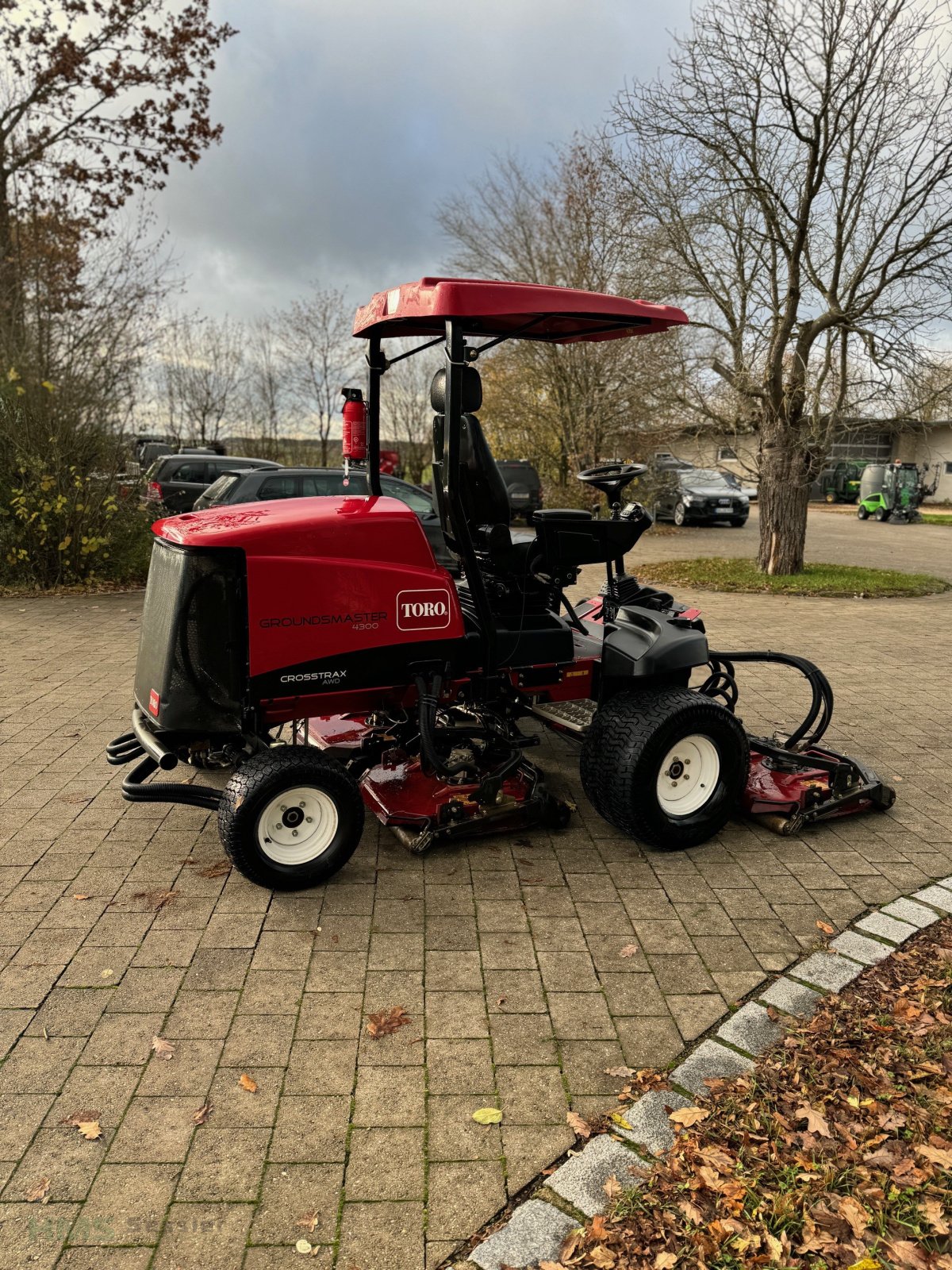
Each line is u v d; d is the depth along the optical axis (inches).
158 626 135.6
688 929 132.1
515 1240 79.8
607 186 578.6
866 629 358.0
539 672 160.1
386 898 139.7
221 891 140.9
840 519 1028.5
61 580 419.5
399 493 404.2
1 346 414.9
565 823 162.9
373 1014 111.4
